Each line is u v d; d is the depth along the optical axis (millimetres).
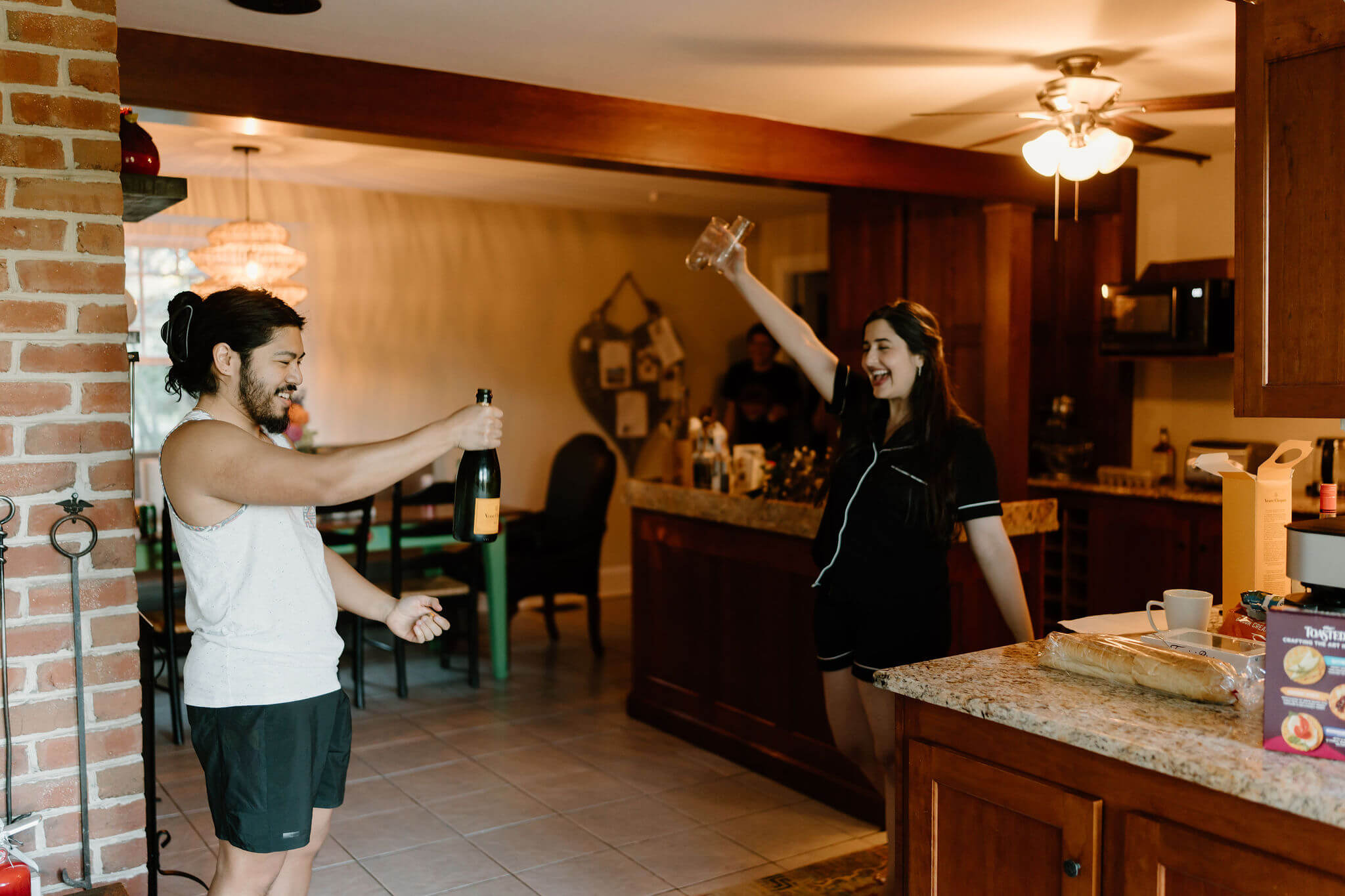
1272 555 2068
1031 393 5371
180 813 3287
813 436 6070
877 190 4137
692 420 4109
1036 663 1829
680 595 3982
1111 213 4965
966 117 3805
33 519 1989
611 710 4359
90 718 2043
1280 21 1814
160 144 4699
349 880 2828
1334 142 1759
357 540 4352
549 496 5766
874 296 5023
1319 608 1466
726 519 3676
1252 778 1291
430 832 3139
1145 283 4605
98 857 2061
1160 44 2980
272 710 1740
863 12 2703
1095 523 4801
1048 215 5199
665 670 4090
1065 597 4977
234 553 1732
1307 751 1354
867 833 3125
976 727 1653
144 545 4590
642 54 3080
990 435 4465
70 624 2027
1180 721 1498
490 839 3088
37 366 1980
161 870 2258
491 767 3688
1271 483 2057
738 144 3818
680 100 3621
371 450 1669
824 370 2564
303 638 1785
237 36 2918
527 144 3430
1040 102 3260
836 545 2426
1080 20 2760
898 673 1769
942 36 2908
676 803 3355
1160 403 4949
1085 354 5141
